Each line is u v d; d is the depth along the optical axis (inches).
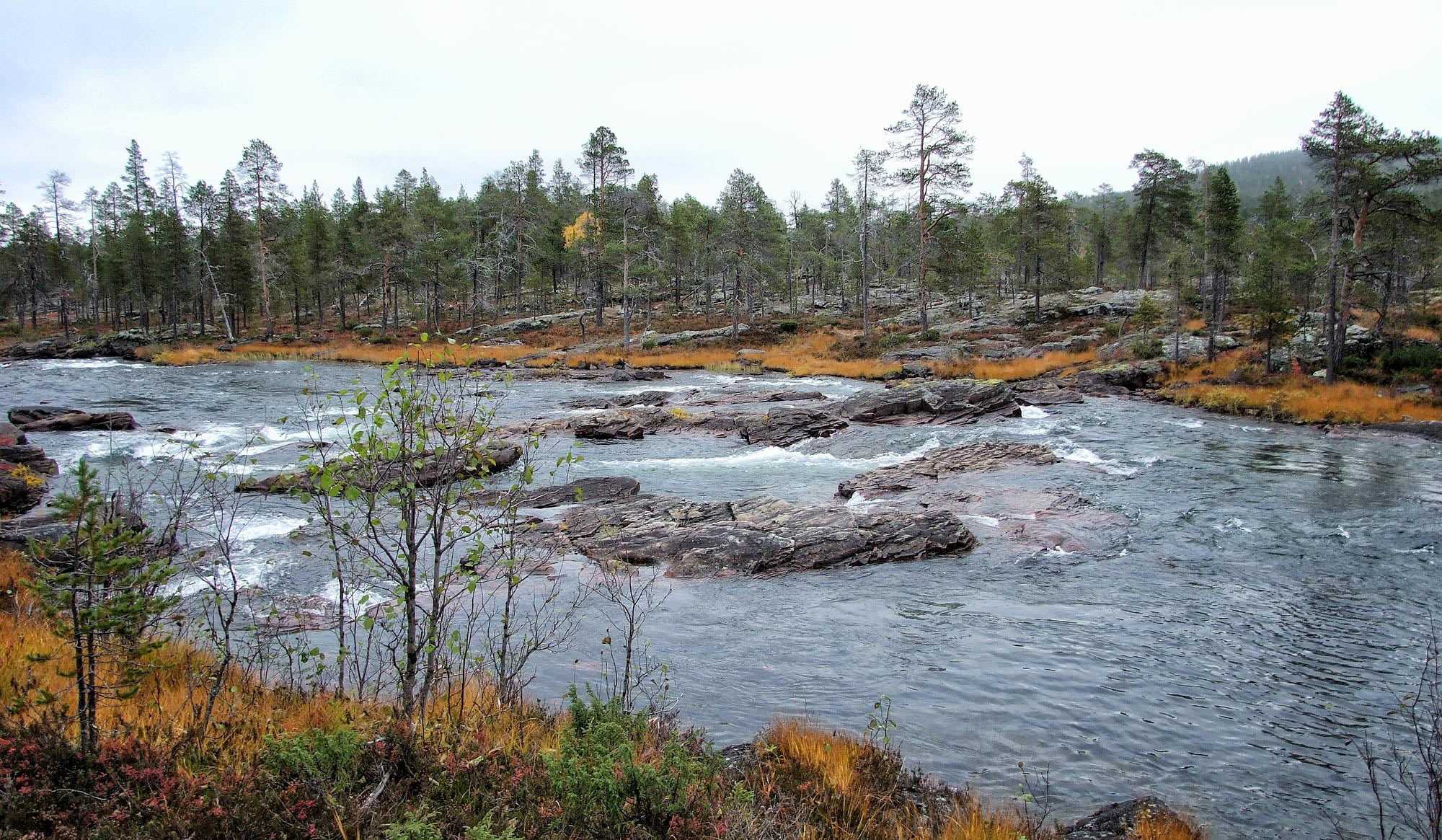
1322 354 1536.7
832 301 3585.1
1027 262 2918.3
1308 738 307.7
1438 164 1327.5
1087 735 308.2
